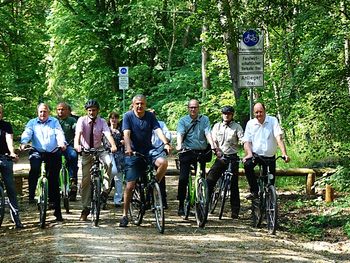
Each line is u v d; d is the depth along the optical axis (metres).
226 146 12.48
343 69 14.78
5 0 24.33
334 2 14.89
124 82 26.28
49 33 36.22
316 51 15.76
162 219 10.79
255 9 13.82
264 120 11.30
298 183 17.14
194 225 11.76
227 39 14.11
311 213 13.38
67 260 8.79
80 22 35.53
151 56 37.41
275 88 19.70
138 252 9.33
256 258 9.17
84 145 11.80
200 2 14.54
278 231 11.73
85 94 38.00
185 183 12.34
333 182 15.12
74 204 14.40
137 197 11.62
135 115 11.01
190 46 37.47
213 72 25.83
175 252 9.40
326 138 15.10
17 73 31.30
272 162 11.33
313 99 15.30
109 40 35.59
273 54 19.72
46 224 11.84
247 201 14.79
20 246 10.02
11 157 11.50
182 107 29.53
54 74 37.50
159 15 35.84
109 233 10.80
